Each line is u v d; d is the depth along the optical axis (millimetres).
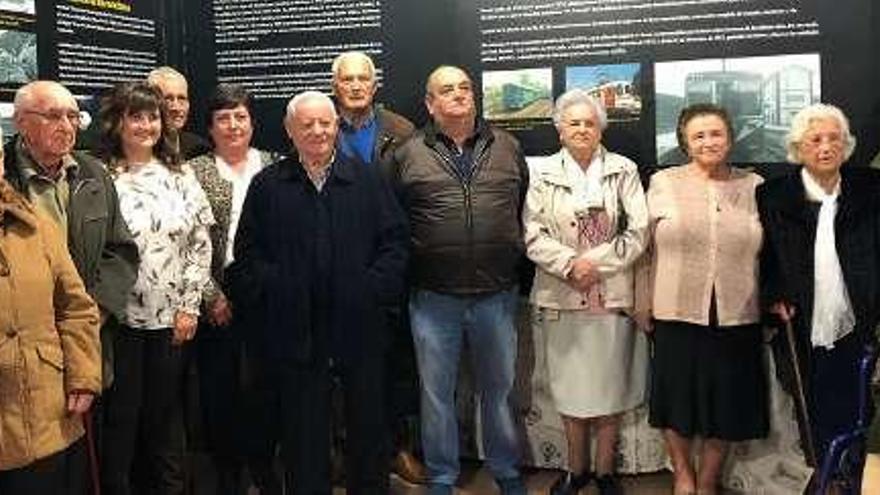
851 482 2816
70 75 3820
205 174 3436
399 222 3174
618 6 3838
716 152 3289
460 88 3344
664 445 3807
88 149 3475
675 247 3309
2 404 2324
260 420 3396
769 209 3168
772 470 3500
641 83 3834
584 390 3539
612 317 3502
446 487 3521
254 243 3150
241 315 3307
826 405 3111
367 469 3223
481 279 3354
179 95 3504
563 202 3449
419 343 3439
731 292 3250
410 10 4148
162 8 4328
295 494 3193
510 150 3441
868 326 3033
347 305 3074
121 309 2863
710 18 3723
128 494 3090
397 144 3582
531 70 3982
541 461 3947
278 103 4383
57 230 2525
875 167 3324
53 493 2465
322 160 3105
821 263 3053
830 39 3588
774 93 3672
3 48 3518
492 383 3496
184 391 3420
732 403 3301
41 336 2391
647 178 3861
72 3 3826
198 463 3855
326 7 4266
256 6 4363
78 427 2531
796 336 3156
